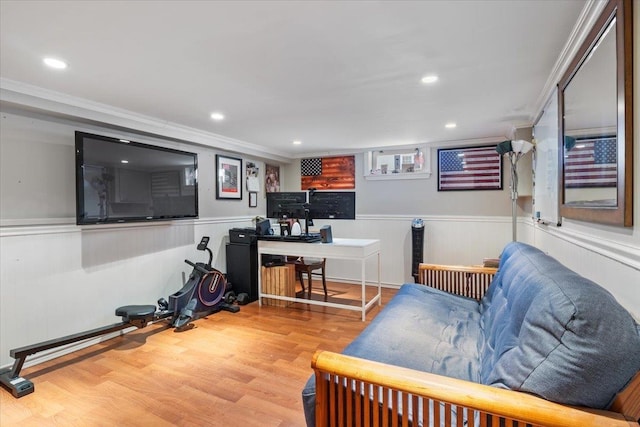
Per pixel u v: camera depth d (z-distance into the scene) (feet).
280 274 13.29
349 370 3.76
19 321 8.30
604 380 2.90
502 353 4.08
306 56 6.37
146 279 11.50
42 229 8.75
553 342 3.19
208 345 9.52
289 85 7.89
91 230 9.86
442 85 7.93
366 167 17.04
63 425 6.08
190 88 8.05
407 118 10.93
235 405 6.65
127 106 9.51
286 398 6.88
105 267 10.22
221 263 14.99
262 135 13.60
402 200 16.31
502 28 5.40
